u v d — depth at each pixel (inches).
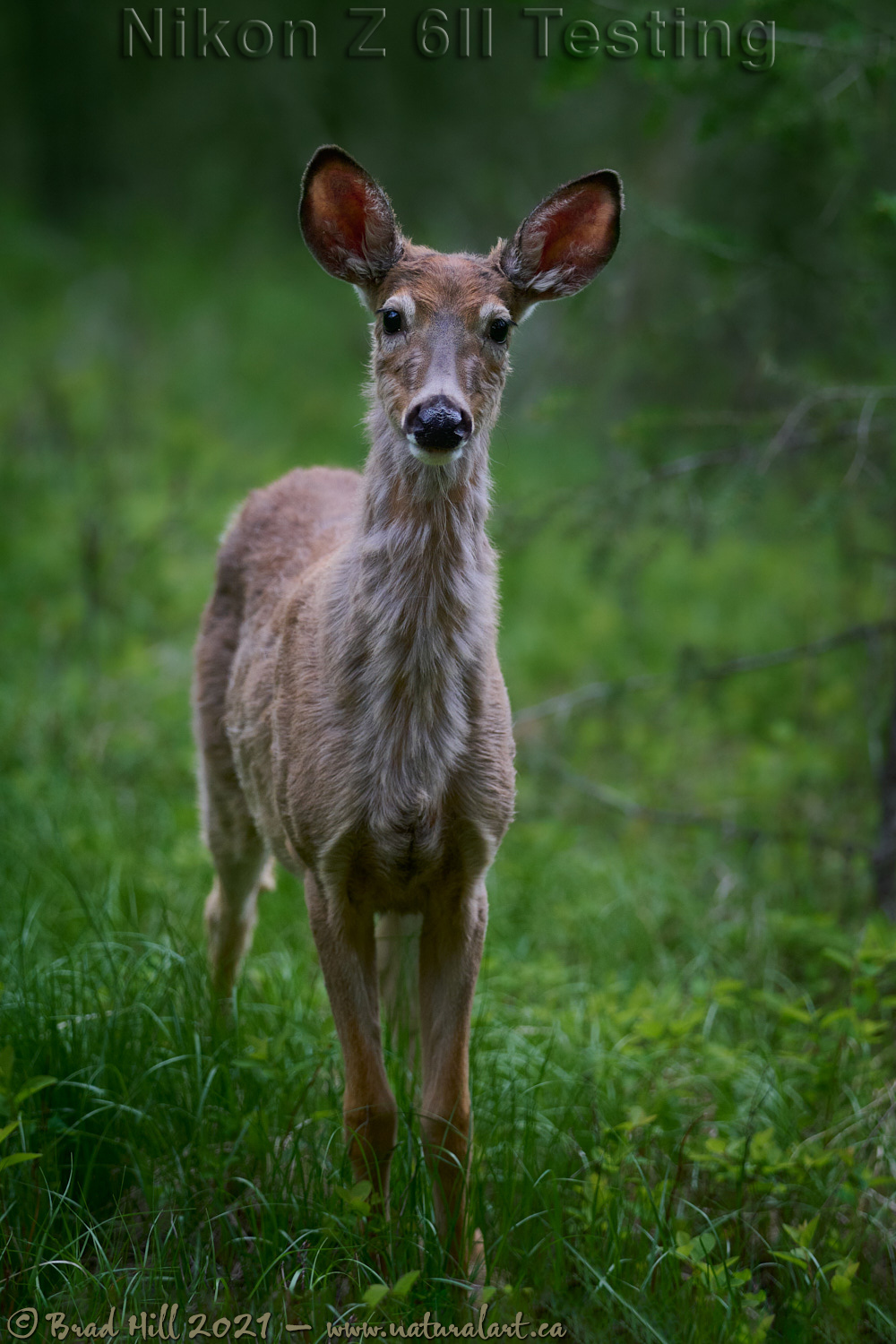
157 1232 274.2
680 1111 334.3
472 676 284.5
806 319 536.1
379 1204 277.4
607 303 471.8
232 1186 295.7
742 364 571.5
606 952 413.7
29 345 1058.7
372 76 1322.6
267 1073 307.0
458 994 289.6
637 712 601.9
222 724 361.4
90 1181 289.0
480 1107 313.0
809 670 599.8
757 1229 295.4
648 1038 348.5
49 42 1406.3
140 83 1422.2
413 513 277.4
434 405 265.7
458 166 1251.8
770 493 767.7
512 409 936.9
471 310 282.7
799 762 516.7
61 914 387.9
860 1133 316.2
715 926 423.5
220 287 1248.2
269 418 1005.2
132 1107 299.0
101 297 1181.1
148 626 626.8
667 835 506.0
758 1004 384.8
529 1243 278.7
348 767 281.4
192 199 1385.3
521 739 574.2
